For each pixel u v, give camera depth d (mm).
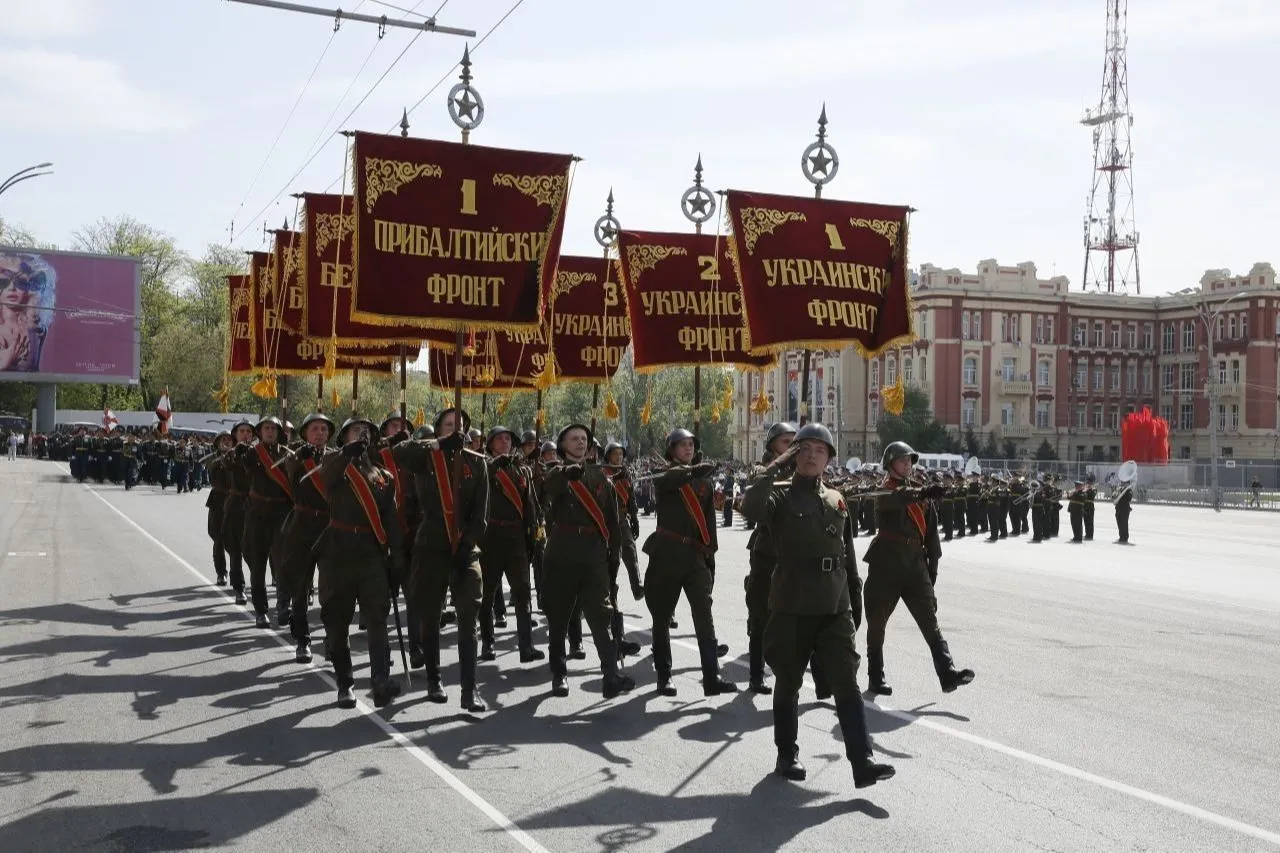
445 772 7164
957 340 85562
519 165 11398
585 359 18688
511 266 11289
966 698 9328
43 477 51938
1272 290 86625
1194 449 90062
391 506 8820
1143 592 17062
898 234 13148
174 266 87188
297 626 10820
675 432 9734
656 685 9961
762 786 6898
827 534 6906
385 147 10969
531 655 10984
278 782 6922
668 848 5824
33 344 69188
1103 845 5898
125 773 7066
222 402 22672
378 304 10836
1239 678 10188
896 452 9586
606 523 9508
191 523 27672
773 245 12688
